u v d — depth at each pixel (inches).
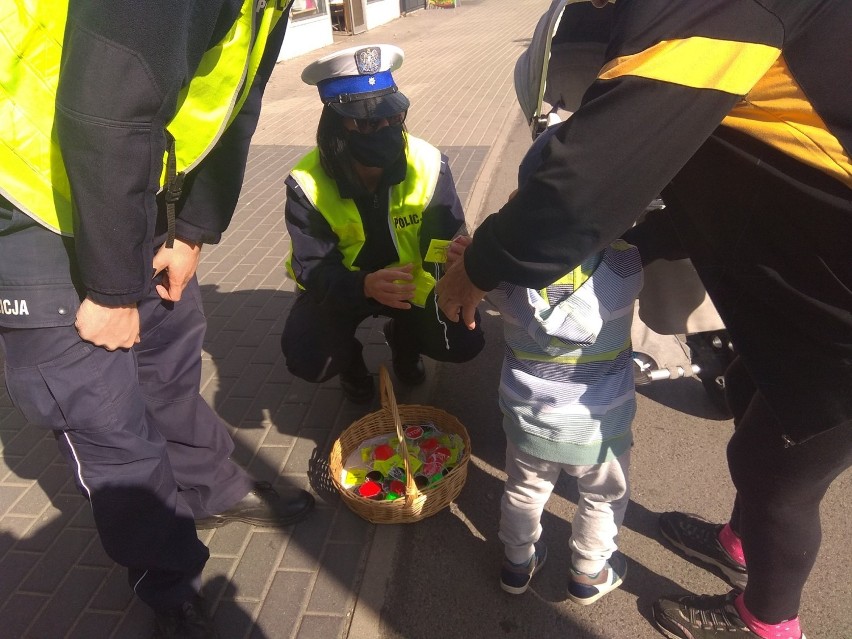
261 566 83.0
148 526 64.8
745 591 66.6
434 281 96.3
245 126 66.2
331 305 92.3
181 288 69.9
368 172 89.1
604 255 60.9
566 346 61.9
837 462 54.0
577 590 75.2
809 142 41.1
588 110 41.8
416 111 312.0
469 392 114.5
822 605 75.2
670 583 79.3
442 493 86.2
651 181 42.1
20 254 53.0
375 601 77.7
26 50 47.0
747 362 51.5
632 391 65.9
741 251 48.1
